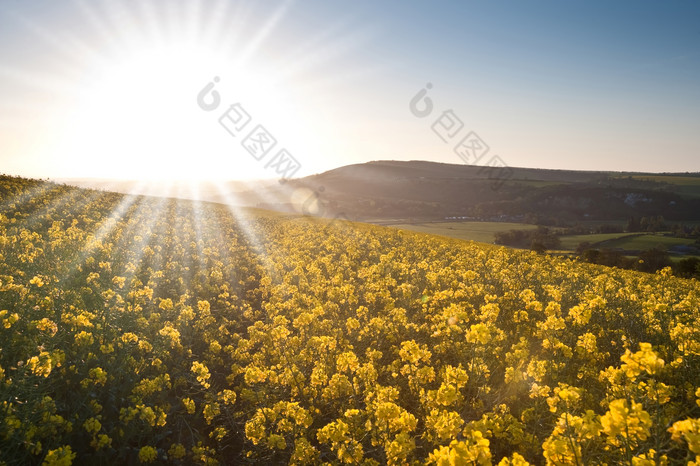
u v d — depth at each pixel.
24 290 7.61
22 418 4.56
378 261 20.58
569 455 3.28
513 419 4.87
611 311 9.38
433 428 4.93
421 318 10.61
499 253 21.05
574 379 6.26
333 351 7.70
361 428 5.11
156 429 5.91
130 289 11.44
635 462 3.05
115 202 37.62
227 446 6.26
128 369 6.46
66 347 6.49
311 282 15.30
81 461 4.99
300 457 4.79
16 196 28.56
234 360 8.82
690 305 9.91
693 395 5.24
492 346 7.02
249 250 23.62
